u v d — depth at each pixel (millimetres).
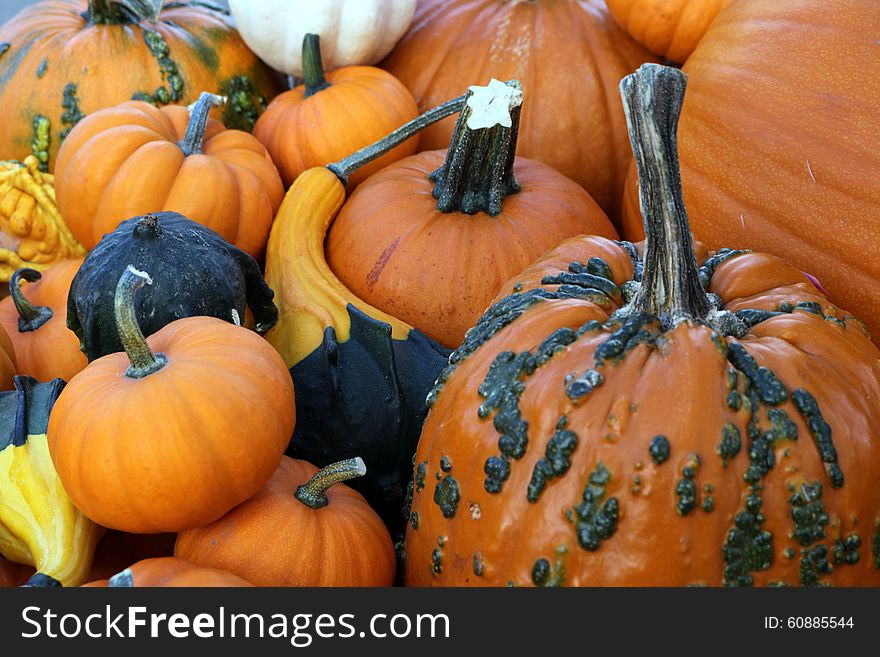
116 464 1146
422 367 1575
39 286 1818
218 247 1510
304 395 1551
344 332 1591
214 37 2219
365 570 1260
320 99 2006
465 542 1132
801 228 1540
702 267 1348
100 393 1187
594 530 1023
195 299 1429
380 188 1809
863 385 1127
